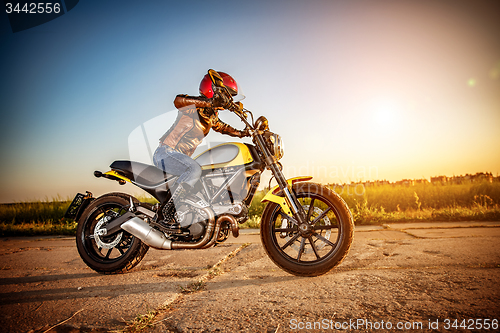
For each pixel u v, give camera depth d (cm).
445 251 284
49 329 156
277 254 239
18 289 225
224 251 328
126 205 274
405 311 160
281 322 154
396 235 391
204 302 185
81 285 233
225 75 254
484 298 172
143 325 155
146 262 299
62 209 709
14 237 538
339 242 232
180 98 238
